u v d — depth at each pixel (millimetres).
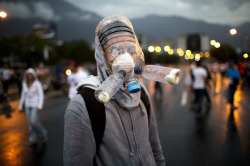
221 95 10281
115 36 1134
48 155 3910
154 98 10070
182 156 3611
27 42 30562
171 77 1011
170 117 6230
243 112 6512
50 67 40844
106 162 1098
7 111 8172
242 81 15898
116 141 1106
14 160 3758
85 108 1091
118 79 977
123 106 1137
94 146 1099
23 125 6105
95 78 1227
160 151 1442
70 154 1066
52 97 11711
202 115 6359
